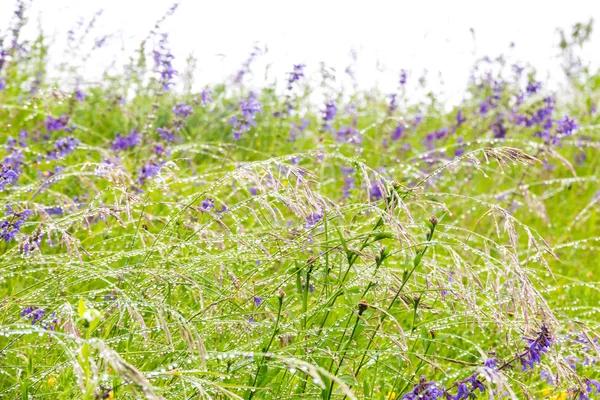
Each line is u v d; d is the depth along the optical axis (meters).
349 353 3.79
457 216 7.39
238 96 9.35
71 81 8.02
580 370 4.50
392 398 3.86
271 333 3.34
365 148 8.52
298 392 3.57
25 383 3.10
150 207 5.93
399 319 4.56
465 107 10.46
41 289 3.66
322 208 3.51
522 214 7.98
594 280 6.53
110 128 8.42
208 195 4.36
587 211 8.53
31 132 7.09
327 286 3.59
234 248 4.06
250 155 8.22
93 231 5.48
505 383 2.79
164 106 8.45
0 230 3.77
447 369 4.16
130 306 3.14
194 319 3.53
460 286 3.24
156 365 3.77
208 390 3.21
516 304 3.21
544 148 6.77
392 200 3.30
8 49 7.53
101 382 2.84
